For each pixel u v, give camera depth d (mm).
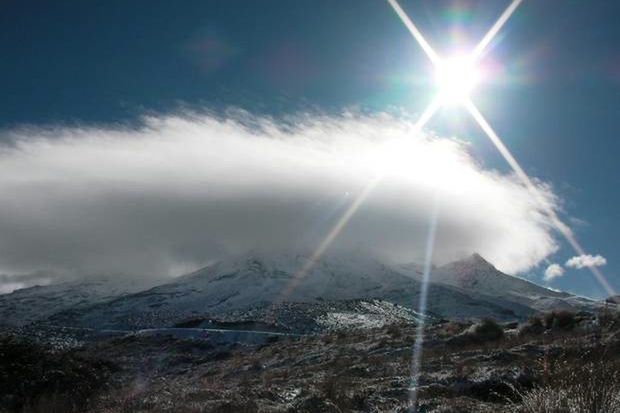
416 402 12547
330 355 29438
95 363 27516
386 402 13133
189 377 32250
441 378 15047
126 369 40062
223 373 30906
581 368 8523
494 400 12750
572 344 13672
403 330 36156
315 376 21172
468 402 12195
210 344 52656
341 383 16141
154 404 14664
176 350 50469
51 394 19766
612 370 8266
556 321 28297
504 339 26188
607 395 7926
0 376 20234
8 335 23125
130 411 14422
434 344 27891
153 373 38250
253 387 17703
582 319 28406
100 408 16375
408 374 18031
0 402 18953
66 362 23406
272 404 14008
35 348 23312
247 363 33438
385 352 27281
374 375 19062
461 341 27562
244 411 13023
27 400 18797
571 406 8125
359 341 34812
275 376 23516
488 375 13969
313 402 13445
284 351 36281
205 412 13047
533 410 8695
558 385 8641
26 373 21078
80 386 21766
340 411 12602
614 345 10930
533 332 27781
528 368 13930
